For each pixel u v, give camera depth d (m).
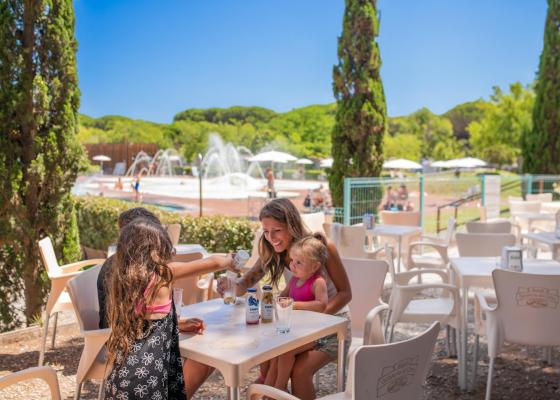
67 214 5.38
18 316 5.64
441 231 12.01
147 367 2.25
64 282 4.18
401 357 1.96
